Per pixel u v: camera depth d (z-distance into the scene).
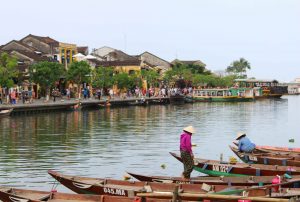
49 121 52.31
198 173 25.20
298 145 37.16
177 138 38.75
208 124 52.38
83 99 80.12
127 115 63.22
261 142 38.81
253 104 97.19
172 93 99.44
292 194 17.50
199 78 125.81
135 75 102.00
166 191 18.20
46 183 22.64
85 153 31.03
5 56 63.59
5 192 17.12
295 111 75.06
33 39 95.56
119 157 29.62
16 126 46.66
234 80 133.50
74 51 102.81
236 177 20.27
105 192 18.36
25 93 67.88
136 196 16.53
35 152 31.25
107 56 127.62
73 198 17.00
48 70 70.31
